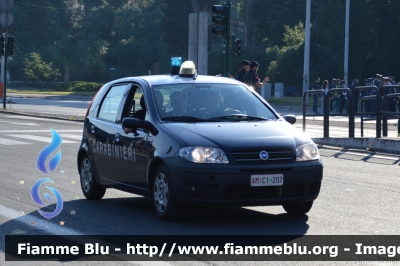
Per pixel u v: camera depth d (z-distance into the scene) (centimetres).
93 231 696
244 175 690
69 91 6712
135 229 705
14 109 3269
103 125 879
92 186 902
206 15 2923
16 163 1301
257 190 702
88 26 10831
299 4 7362
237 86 852
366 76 5500
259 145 707
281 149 712
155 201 755
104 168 868
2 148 1573
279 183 702
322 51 5769
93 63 8894
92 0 11631
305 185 718
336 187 1008
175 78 852
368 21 5281
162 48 9688
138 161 782
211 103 810
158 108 789
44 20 9900
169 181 720
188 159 700
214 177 690
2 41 3162
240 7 8112
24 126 2252
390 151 1494
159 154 734
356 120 2548
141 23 10512
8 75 7888
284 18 7412
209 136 719
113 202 892
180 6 8212
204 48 2925
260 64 6750
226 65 2292
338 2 5162
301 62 5825
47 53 9069
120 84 893
